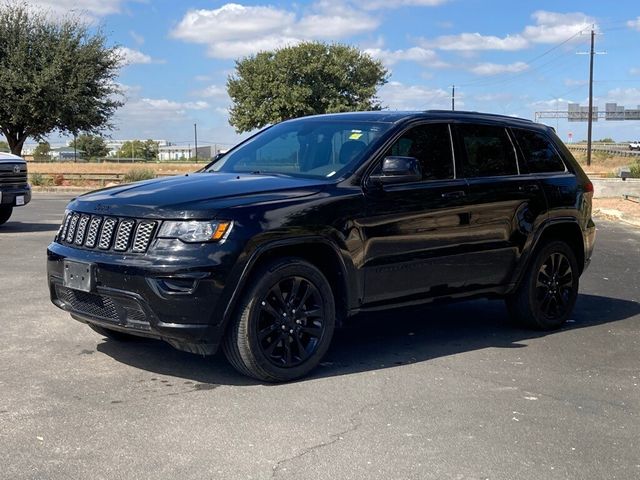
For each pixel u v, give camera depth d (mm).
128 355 5809
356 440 4215
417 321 7379
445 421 4551
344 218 5383
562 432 4426
